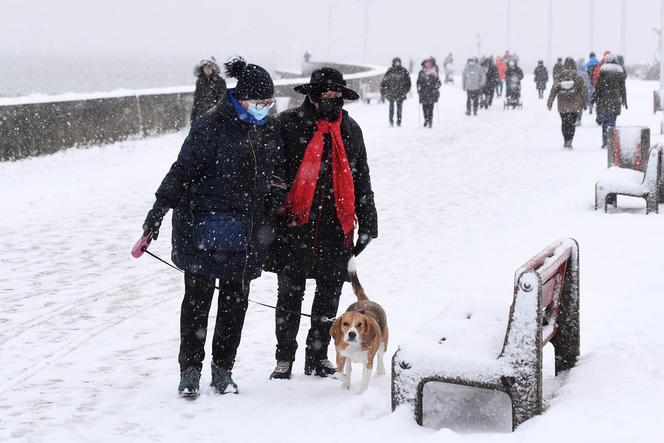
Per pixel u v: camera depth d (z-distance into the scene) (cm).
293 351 623
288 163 604
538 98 4197
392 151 2094
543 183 1554
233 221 561
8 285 901
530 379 491
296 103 2886
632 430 462
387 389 587
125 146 1998
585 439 455
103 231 1178
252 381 612
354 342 568
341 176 602
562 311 599
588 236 1078
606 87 2041
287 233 609
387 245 1088
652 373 550
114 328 754
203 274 564
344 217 607
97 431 512
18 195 1426
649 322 669
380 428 496
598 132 2445
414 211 1323
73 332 741
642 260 932
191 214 568
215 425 519
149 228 552
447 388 547
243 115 564
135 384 605
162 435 504
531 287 489
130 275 952
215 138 561
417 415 509
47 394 584
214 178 563
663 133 2162
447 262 988
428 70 2669
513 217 1242
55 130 1830
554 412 496
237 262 566
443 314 564
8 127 1706
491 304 577
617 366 568
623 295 800
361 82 3722
